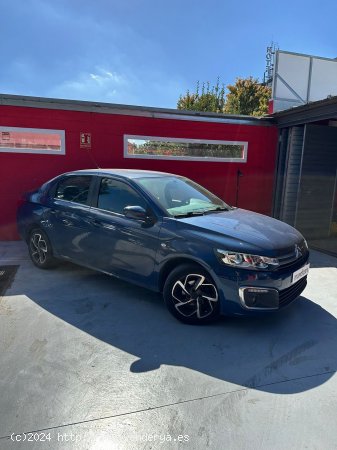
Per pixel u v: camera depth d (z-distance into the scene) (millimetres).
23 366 2896
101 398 2545
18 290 4477
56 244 4879
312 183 8008
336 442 2205
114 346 3236
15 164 6914
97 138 7211
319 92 9383
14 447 2111
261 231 3693
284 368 2963
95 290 4512
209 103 27953
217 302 3477
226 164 8227
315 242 7754
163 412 2422
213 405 2502
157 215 3834
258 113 27094
